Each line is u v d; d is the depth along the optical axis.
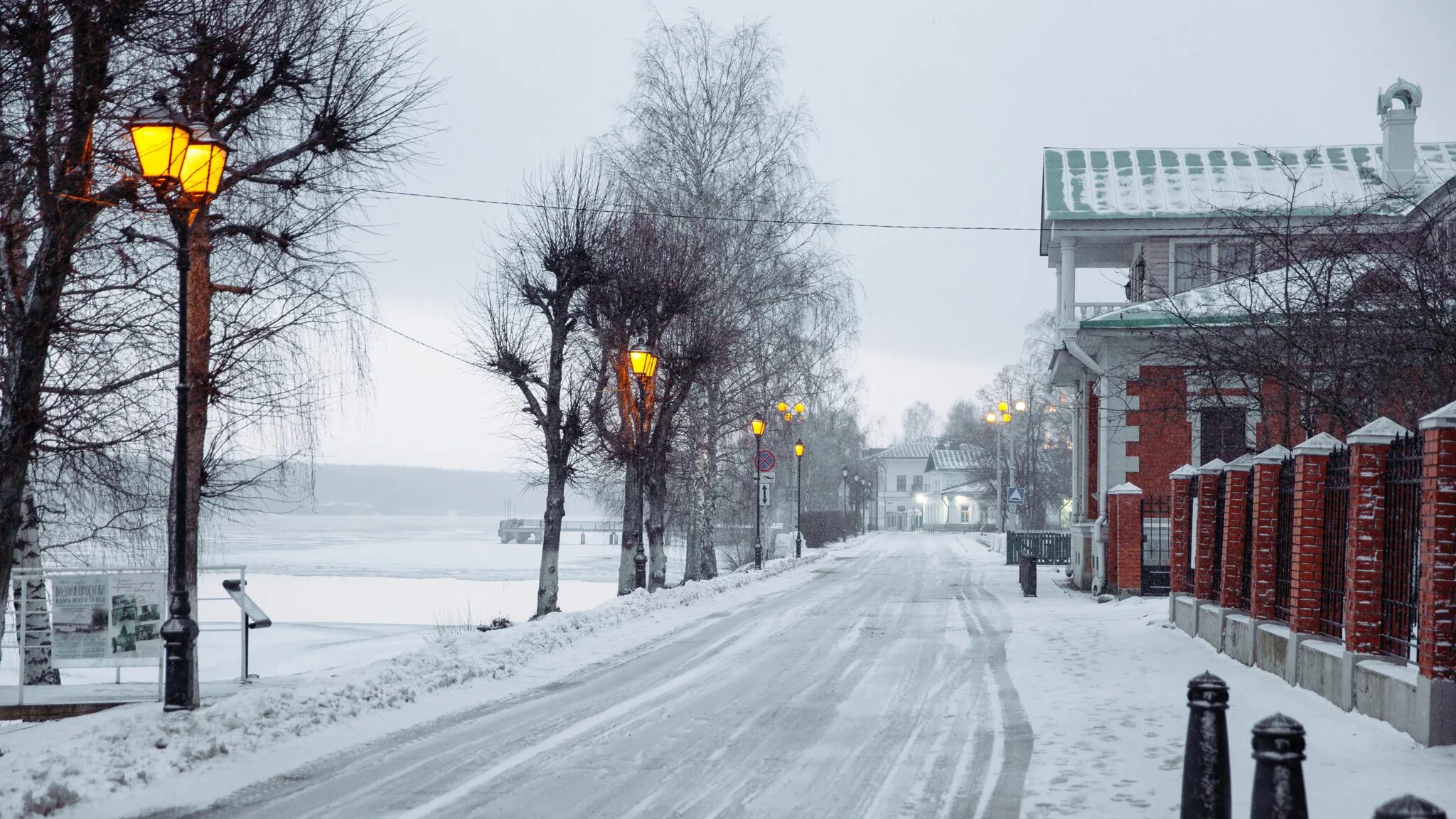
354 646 20.62
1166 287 28.69
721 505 45.12
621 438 25.09
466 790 7.96
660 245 25.89
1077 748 9.07
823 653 16.03
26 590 12.05
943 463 132.12
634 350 23.06
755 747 9.44
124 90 10.45
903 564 43.62
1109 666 13.98
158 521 16.12
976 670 14.05
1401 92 29.52
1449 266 14.89
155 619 12.23
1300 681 11.45
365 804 7.58
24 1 9.65
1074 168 30.52
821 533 66.44
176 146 9.34
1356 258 16.86
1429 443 8.56
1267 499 13.20
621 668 14.63
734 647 16.88
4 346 11.17
